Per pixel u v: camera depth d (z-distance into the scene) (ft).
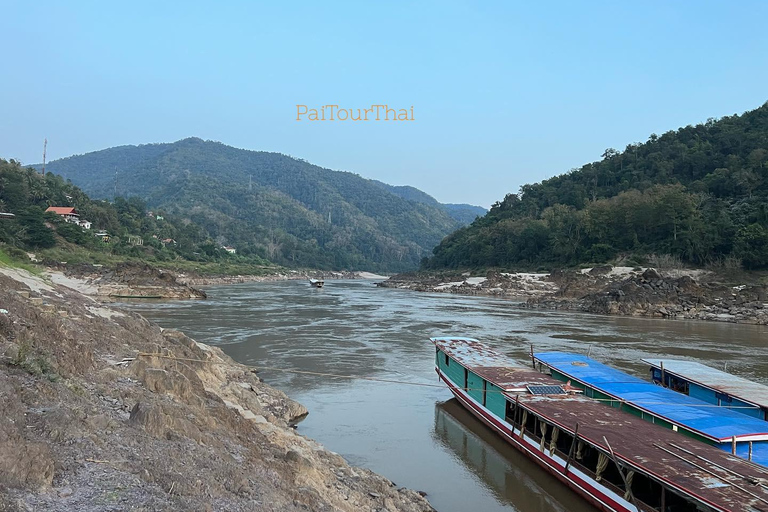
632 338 180.24
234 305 267.18
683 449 59.47
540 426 74.74
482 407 90.99
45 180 505.66
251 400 81.41
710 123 545.03
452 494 65.46
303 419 89.97
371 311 256.93
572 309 280.92
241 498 36.40
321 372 120.78
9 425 31.96
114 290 286.25
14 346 46.60
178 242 606.55
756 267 328.08
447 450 79.66
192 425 47.91
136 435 40.29
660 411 73.51
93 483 30.76
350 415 93.15
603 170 558.56
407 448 79.66
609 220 424.46
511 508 62.34
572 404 77.82
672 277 315.58
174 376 59.88
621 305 260.83
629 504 55.26
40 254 350.64
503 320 226.99
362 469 65.57
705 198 400.67
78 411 39.99
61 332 61.87
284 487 42.65
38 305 76.23
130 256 449.06
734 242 336.49
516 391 83.61
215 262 606.14
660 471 53.26
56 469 30.68
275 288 442.50
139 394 51.93
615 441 62.03
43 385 41.63
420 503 59.47
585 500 63.36
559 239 449.48
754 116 512.22
